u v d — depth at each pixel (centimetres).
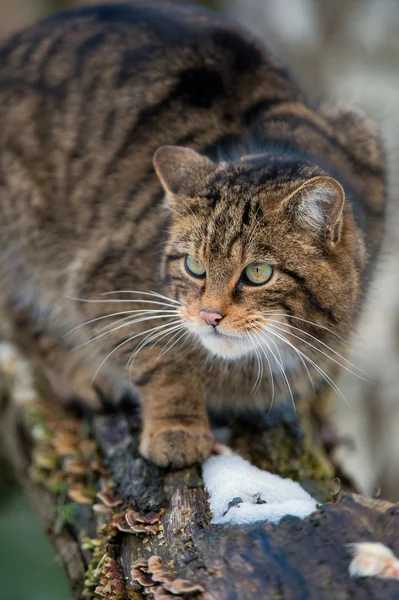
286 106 502
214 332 413
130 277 467
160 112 508
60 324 555
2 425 633
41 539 730
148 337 450
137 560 372
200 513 385
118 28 552
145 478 435
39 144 545
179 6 598
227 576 326
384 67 948
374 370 822
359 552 310
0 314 659
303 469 466
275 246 407
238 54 520
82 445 519
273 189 411
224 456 440
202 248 414
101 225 507
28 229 553
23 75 562
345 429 814
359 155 504
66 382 557
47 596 678
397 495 807
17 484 746
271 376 452
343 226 420
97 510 434
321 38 959
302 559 318
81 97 536
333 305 423
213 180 426
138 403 522
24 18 1102
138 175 501
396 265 806
